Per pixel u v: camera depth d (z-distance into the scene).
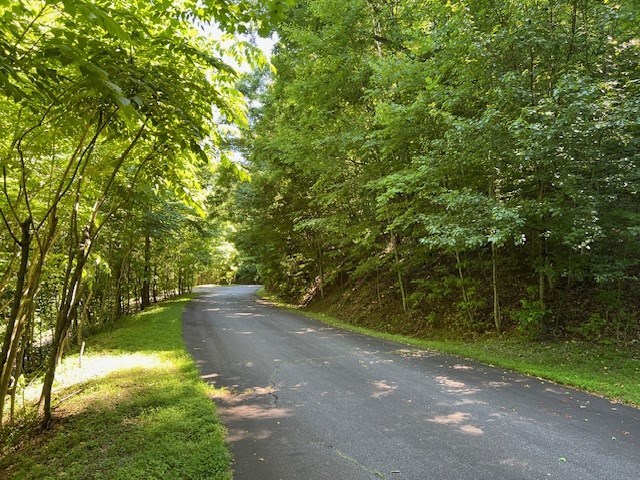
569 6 7.19
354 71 12.09
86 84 2.57
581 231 6.32
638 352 6.74
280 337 10.12
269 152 15.69
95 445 3.87
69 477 3.26
